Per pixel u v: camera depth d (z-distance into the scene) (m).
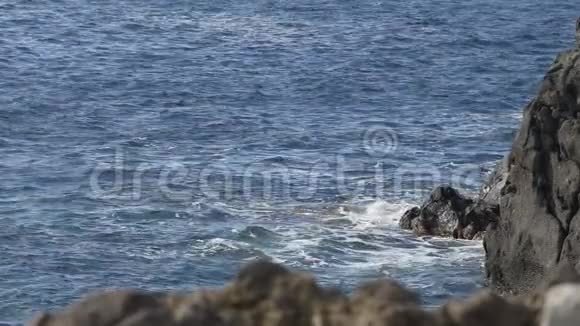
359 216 115.44
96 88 194.62
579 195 83.94
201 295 17.84
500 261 90.50
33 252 102.56
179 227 110.94
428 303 91.25
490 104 186.62
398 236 108.88
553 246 85.00
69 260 100.38
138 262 101.00
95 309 16.66
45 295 92.38
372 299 17.75
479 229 108.31
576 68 84.88
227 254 103.94
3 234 107.56
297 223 112.50
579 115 84.81
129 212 115.62
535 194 87.19
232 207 118.06
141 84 199.38
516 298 18.11
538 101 87.25
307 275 18.17
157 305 16.92
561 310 16.64
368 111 178.00
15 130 158.75
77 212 115.69
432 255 103.62
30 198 121.00
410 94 194.62
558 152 86.12
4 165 136.38
